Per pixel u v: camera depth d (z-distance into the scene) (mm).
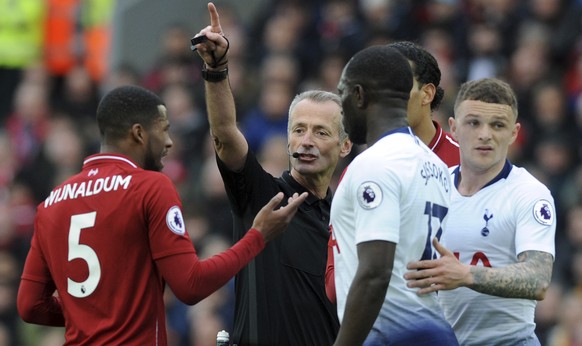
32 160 50625
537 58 44938
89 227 20109
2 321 43688
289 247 21828
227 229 42750
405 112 19094
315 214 22266
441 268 18578
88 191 20297
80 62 58031
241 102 48156
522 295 19484
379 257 18094
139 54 57375
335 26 49406
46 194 49594
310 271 21828
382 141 18719
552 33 45844
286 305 21656
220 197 43938
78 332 20078
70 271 20172
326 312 21828
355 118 19109
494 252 20984
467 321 21062
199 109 48688
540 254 20344
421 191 18688
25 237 47688
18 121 53438
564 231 40750
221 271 19969
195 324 40156
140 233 20000
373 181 18328
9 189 51062
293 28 50594
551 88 43656
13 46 58844
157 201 19953
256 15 55906
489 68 45469
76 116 53625
